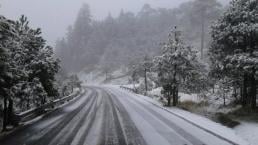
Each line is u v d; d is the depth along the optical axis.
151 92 55.78
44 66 21.23
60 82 47.88
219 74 27.45
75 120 19.12
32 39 20.89
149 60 62.09
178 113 23.73
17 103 20.38
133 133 14.63
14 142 12.44
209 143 12.61
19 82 16.72
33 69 20.73
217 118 22.28
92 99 39.84
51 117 20.66
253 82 24.34
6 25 13.22
